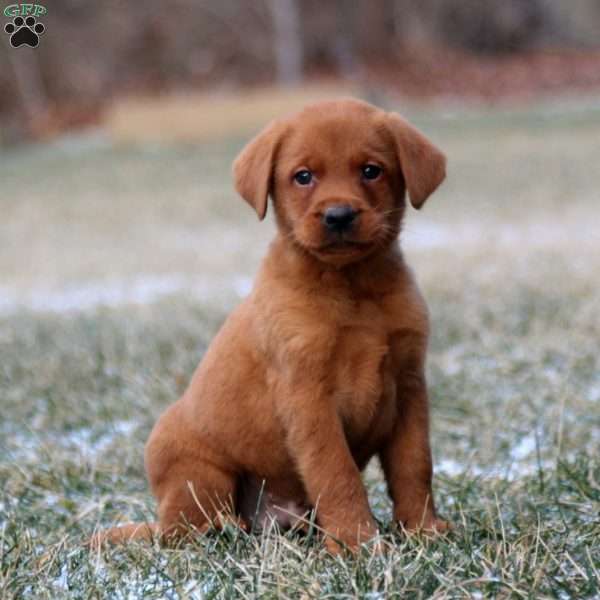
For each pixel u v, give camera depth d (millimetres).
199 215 28625
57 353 13172
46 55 60750
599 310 13500
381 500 8125
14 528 7473
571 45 65250
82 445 9820
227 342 7172
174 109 49375
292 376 6742
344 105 7168
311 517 6805
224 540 6918
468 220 24250
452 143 40188
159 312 15469
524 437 9312
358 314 6750
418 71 59531
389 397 6930
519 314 13688
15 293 18938
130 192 34531
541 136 40250
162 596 6027
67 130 55969
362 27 61531
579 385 10531
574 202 25750
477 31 63125
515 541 6426
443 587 5754
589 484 7691
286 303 6805
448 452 9086
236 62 62531
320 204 6699
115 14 62344
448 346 12453
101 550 6816
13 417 10812
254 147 7270
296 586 5887
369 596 5746
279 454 7039
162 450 7340
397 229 7160
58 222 29281
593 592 5727
